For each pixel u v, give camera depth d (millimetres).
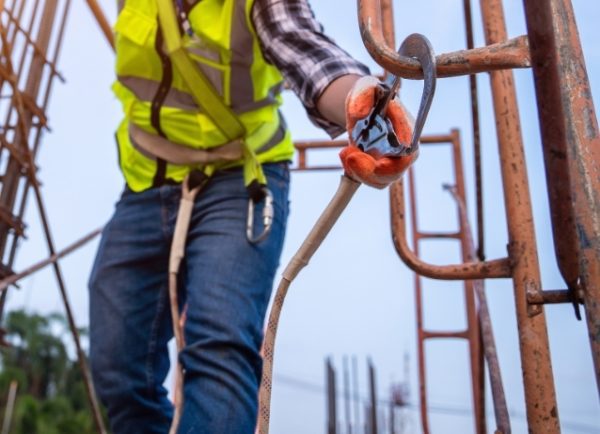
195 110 2451
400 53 1364
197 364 2115
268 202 2375
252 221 2350
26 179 3059
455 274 1966
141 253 2578
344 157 1337
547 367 1755
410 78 1312
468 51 1271
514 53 1250
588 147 1214
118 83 2707
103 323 2562
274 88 2625
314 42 2018
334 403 8094
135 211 2627
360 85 1443
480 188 2836
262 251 2340
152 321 2596
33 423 44562
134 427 2564
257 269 2301
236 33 2312
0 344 3057
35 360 57375
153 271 2602
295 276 1453
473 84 2775
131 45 2467
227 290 2213
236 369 2111
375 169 1320
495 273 1923
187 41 2402
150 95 2508
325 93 1858
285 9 2150
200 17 2363
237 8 2281
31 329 58062
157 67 2473
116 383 2523
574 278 1321
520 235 1903
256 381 2227
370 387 8484
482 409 3205
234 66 2383
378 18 1377
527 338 1792
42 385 56438
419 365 4973
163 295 2619
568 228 1251
